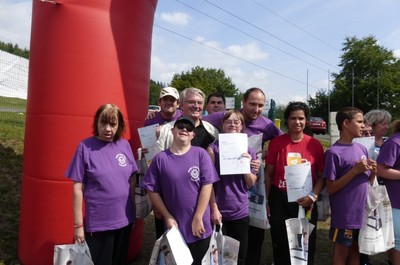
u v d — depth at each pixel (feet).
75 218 8.48
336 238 9.81
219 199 9.44
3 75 99.40
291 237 9.57
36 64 10.78
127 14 11.11
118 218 8.94
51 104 10.42
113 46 10.77
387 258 13.71
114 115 8.82
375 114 12.62
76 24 10.32
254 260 10.82
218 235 8.89
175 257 7.79
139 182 10.22
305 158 10.03
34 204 10.75
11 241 12.74
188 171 8.38
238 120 9.78
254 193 10.27
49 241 10.63
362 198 9.59
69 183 10.49
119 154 9.11
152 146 10.34
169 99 11.66
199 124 10.52
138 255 12.64
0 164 17.51
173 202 8.41
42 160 10.57
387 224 9.73
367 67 145.28
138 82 11.62
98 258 8.83
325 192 10.60
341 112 10.01
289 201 9.69
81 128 10.42
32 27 11.21
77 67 10.34
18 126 24.95
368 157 10.15
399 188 10.19
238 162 9.15
